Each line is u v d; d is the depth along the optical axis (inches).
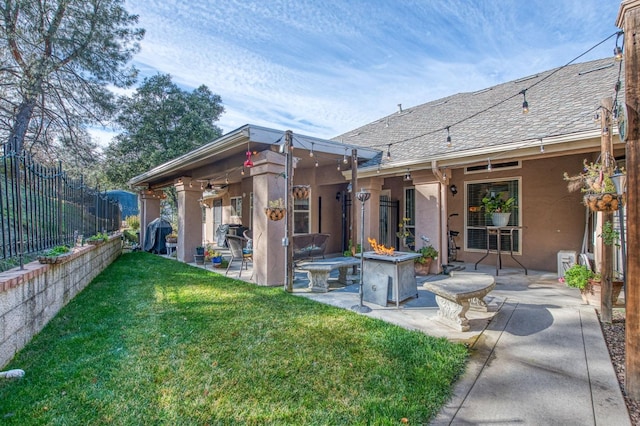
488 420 81.1
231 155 282.7
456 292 133.3
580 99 227.5
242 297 195.3
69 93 460.4
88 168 581.3
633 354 89.4
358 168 298.4
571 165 253.8
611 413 83.2
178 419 80.7
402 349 118.2
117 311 167.5
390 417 81.6
